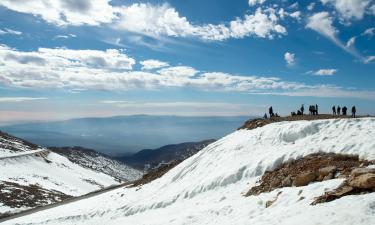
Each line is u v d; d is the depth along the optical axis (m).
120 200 40.75
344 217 14.24
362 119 29.70
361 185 16.84
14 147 148.75
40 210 54.34
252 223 17.70
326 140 27.81
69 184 110.44
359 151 23.67
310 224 14.62
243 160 31.12
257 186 25.45
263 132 35.62
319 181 21.52
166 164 53.22
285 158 27.30
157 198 34.09
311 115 43.75
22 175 98.88
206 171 34.22
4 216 55.28
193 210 25.64
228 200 25.20
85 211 39.97
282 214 17.28
